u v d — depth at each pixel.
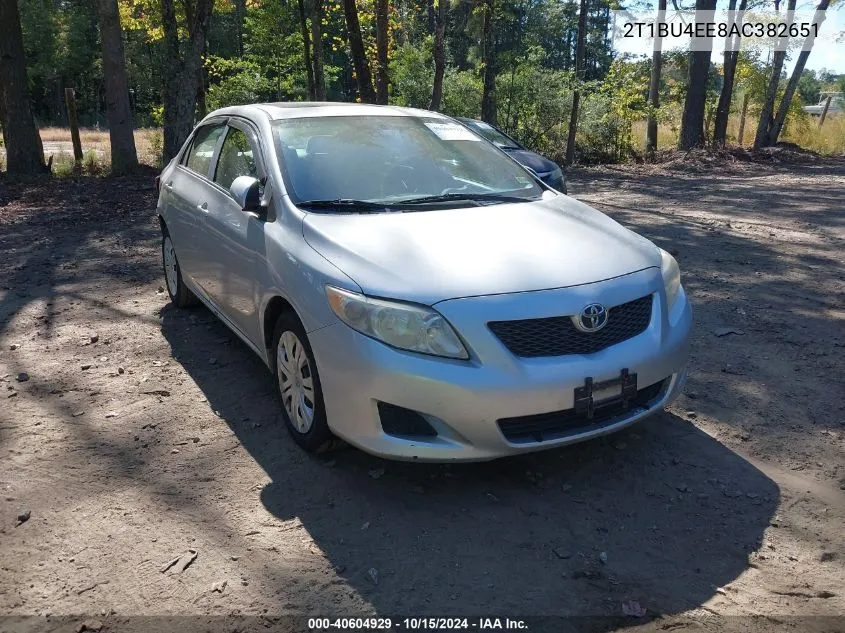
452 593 2.74
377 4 17.30
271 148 4.23
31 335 5.46
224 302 4.64
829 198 12.58
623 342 3.31
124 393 4.45
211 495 3.36
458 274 3.19
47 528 3.10
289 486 3.44
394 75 22.16
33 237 9.12
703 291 6.56
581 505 3.31
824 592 2.75
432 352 3.05
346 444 3.68
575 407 3.13
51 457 3.69
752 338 5.36
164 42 15.39
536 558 2.94
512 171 4.69
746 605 2.69
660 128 28.27
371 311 3.11
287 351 3.74
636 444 3.85
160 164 16.66
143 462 3.65
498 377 3.03
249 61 25.47
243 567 2.87
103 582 2.78
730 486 3.46
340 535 3.08
